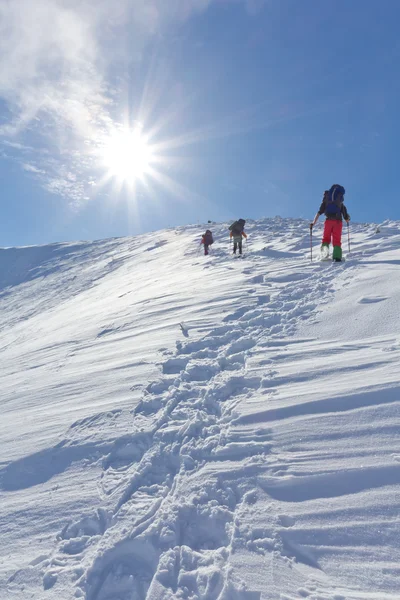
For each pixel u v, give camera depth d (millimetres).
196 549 2453
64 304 20938
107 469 3418
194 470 3107
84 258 37906
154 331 7121
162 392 4527
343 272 7879
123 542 2586
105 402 4602
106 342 7492
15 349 12438
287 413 3432
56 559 2617
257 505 2619
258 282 9031
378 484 2541
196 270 14039
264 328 5777
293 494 2633
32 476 3582
